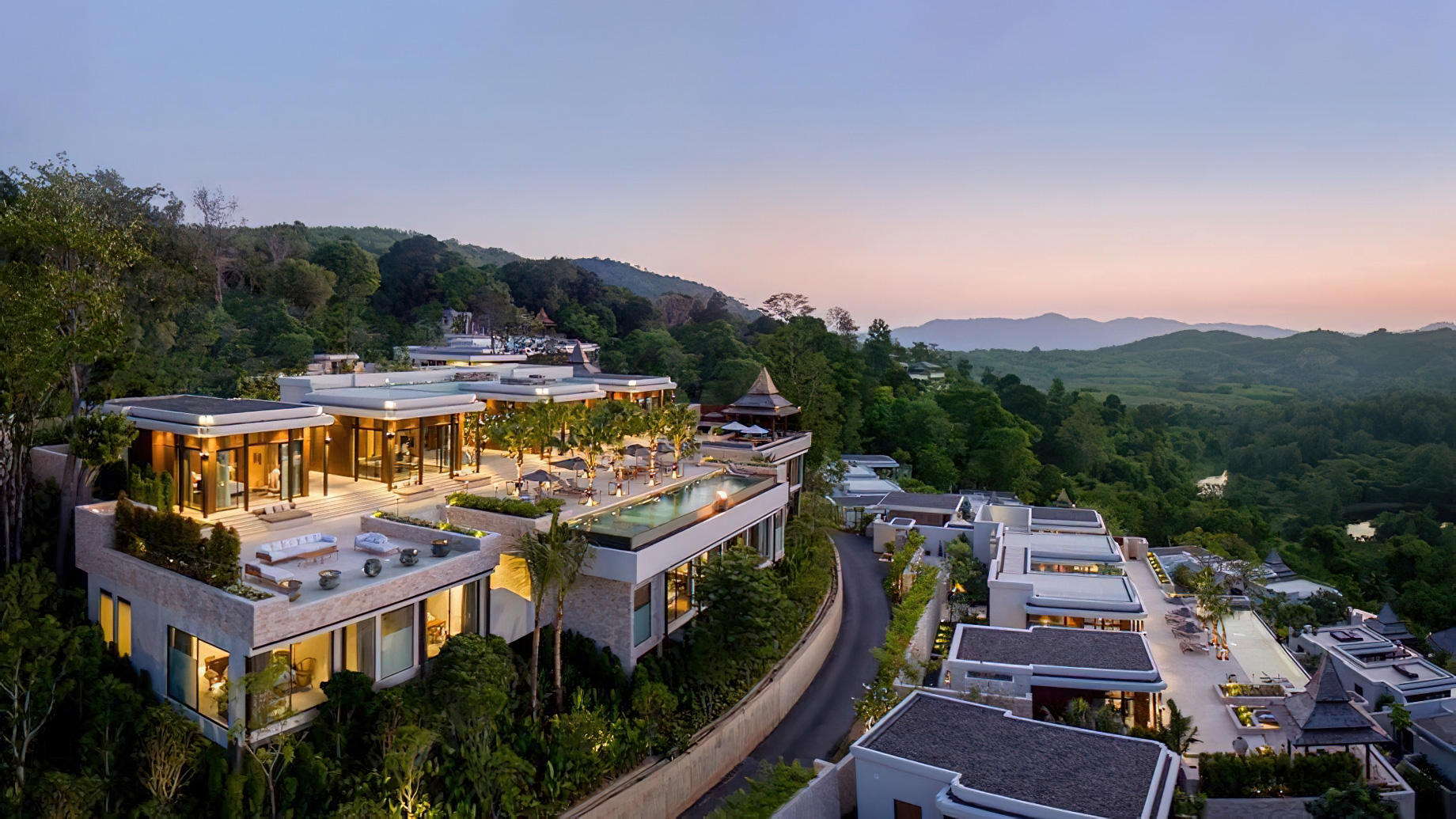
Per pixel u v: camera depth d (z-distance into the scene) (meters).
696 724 31.61
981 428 109.62
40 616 26.86
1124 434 147.62
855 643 45.66
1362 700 46.94
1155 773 23.80
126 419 31.38
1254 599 53.31
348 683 24.39
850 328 160.75
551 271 142.75
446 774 24.56
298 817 22.34
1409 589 86.31
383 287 128.88
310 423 36.97
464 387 52.69
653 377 67.12
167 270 72.38
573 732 26.95
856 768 25.50
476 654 26.36
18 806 21.62
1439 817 34.19
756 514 43.41
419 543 31.22
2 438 30.47
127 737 24.02
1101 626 41.28
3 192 49.41
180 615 24.81
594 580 32.34
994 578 45.16
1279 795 27.84
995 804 22.38
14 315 30.11
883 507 69.50
